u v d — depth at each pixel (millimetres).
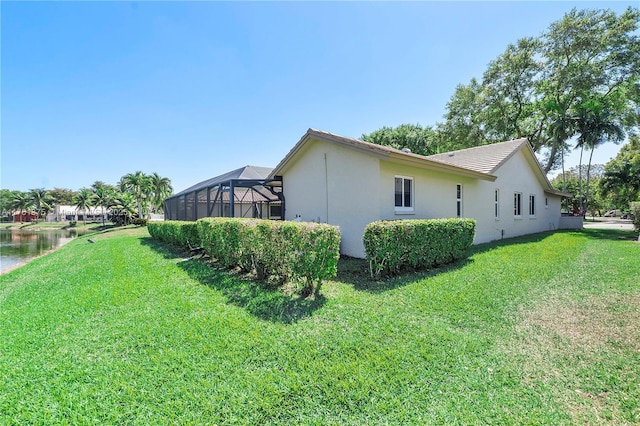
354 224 9539
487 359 3381
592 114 22438
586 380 3010
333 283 6250
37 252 22578
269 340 3854
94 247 17141
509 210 14977
